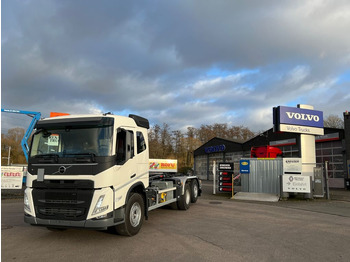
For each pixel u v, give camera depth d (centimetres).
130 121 709
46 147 639
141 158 747
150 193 838
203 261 517
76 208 589
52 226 604
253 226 814
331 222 885
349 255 555
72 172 600
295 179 1464
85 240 654
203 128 7869
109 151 611
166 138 6347
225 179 1720
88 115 657
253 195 1566
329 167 2527
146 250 580
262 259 529
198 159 4716
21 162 7719
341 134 2425
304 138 1788
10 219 920
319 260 525
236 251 576
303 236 702
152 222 859
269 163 1625
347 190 2161
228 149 3872
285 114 1723
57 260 522
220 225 823
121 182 641
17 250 583
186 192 1114
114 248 593
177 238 673
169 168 1156
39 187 624
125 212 664
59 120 647
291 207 1216
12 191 1902
